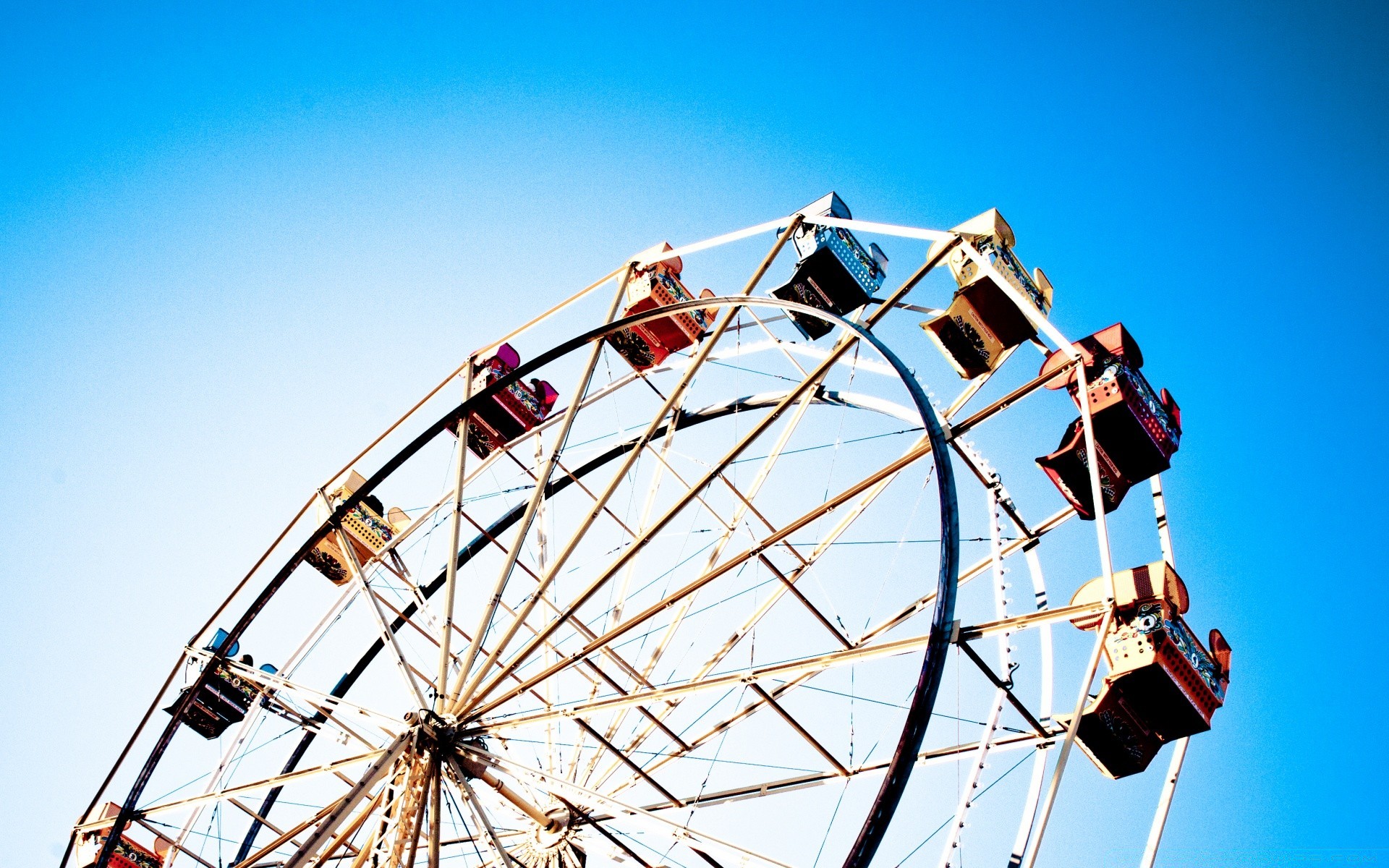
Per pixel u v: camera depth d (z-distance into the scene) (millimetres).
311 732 25078
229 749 22469
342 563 25016
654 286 24281
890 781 11570
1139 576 18703
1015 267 21047
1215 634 19078
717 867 17719
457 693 19141
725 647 22203
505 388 24047
